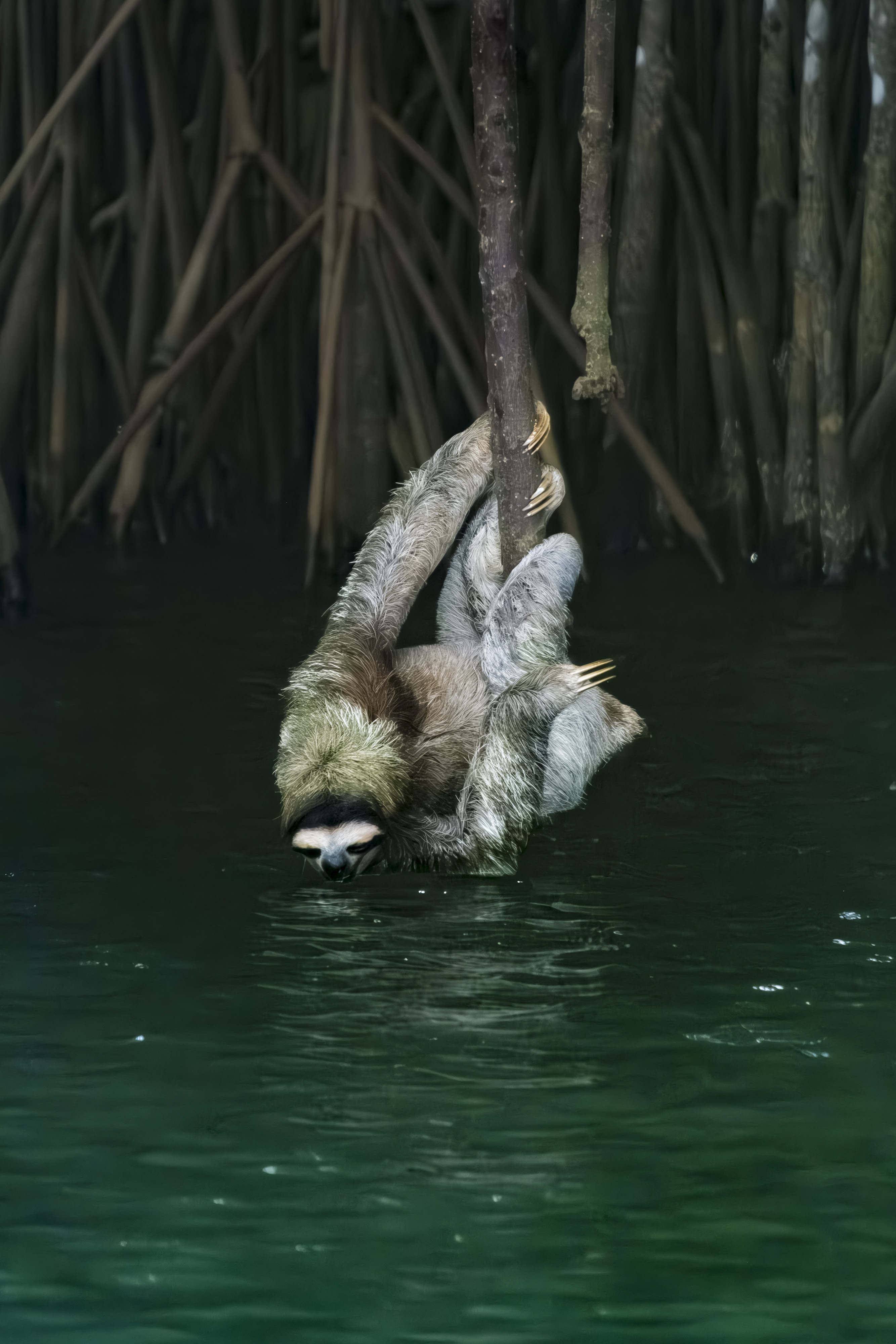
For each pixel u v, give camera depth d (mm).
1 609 47969
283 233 64875
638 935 24000
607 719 33094
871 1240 15820
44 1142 17656
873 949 23266
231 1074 19344
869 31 56094
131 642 43781
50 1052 19906
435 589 54594
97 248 65875
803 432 55250
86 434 62875
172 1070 19422
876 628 45812
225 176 60250
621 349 58094
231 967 22734
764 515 57250
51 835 28422
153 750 33625
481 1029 20609
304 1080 19203
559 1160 17328
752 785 31344
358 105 56125
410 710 28094
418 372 55406
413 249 60406
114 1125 18047
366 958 23109
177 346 58969
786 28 58594
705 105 61719
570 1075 19344
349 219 55719
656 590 51969
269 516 66250
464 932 24172
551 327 57031
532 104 64688
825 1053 19875
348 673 27844
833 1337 14320
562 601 28375
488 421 31141
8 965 22734
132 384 62531
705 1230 15977
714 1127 18000
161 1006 21328
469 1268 15359
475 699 28797
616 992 21844
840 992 21781
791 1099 18688
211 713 36438
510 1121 18188
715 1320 14570
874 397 55531
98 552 58938
